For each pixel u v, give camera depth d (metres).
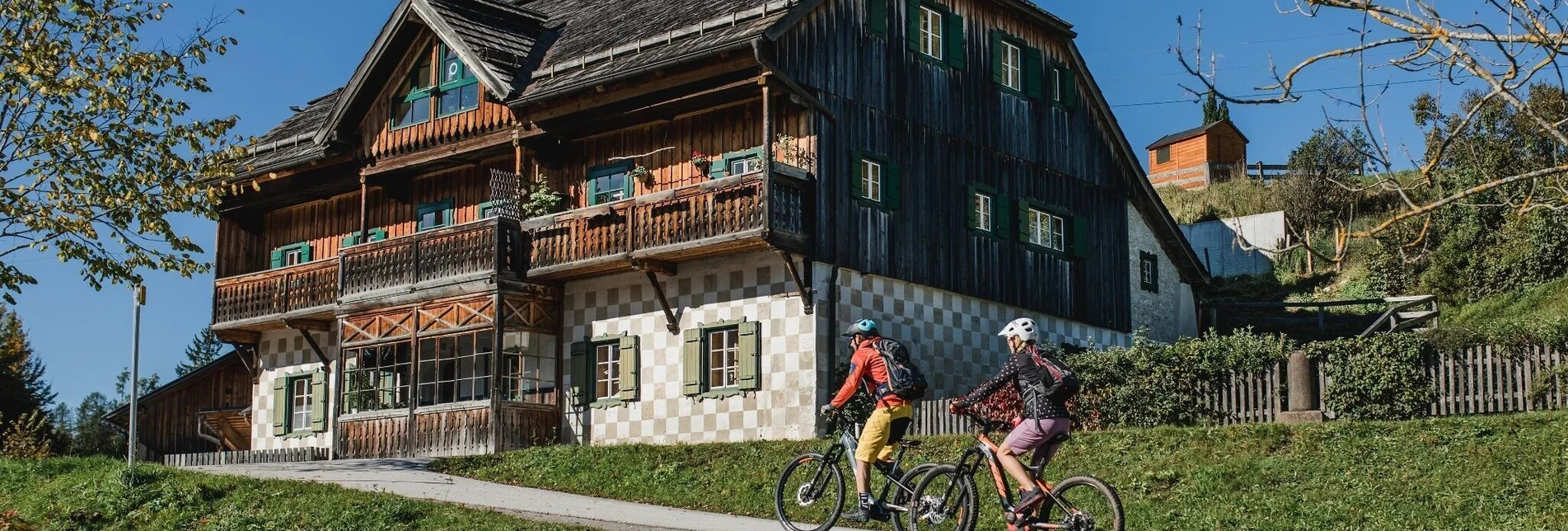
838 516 13.89
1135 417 21.55
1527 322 20.42
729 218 23.94
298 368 31.94
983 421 13.22
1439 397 20.12
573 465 21.77
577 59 26.67
